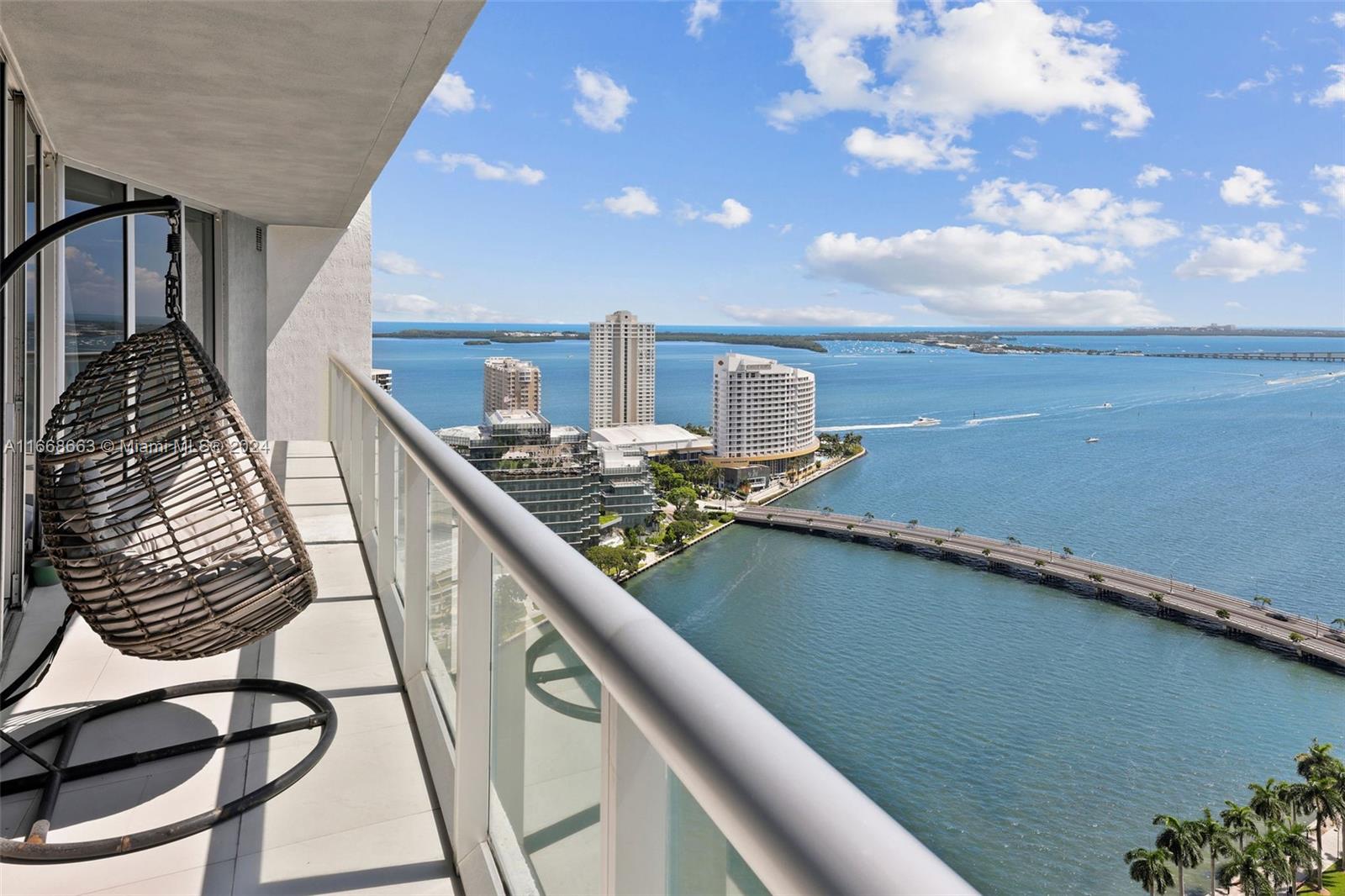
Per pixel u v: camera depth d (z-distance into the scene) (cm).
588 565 75
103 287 460
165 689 229
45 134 367
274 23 256
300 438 738
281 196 552
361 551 386
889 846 30
